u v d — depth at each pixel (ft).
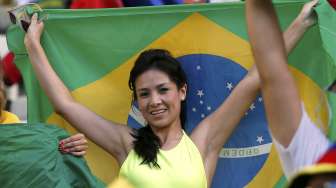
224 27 21.27
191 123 21.47
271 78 13.42
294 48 19.95
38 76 20.38
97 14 21.22
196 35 21.38
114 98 21.45
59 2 29.48
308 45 20.51
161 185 18.85
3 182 18.11
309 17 18.92
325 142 13.19
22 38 20.92
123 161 20.03
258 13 13.62
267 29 13.57
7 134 18.38
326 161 9.39
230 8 21.17
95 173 21.30
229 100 19.93
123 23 21.39
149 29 21.42
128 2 25.12
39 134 18.53
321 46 20.30
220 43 21.31
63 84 20.67
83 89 21.35
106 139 20.22
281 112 13.33
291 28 18.89
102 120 20.39
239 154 21.24
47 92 20.35
